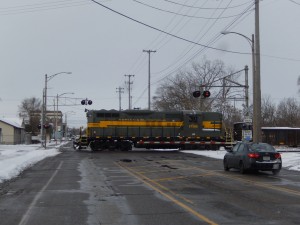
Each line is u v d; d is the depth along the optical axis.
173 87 79.75
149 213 10.77
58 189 15.72
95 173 22.44
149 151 49.44
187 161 32.62
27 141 95.25
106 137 50.44
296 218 10.04
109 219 10.04
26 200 13.08
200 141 51.50
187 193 14.48
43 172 23.16
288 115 109.19
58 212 10.98
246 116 37.22
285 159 31.48
